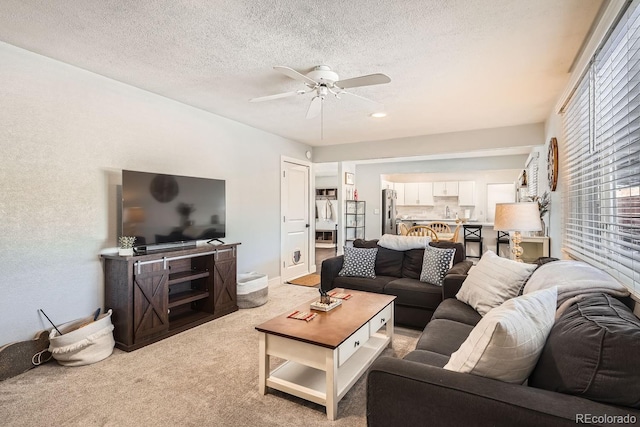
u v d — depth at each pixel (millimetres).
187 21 2008
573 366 1011
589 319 1131
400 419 1146
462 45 2283
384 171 7879
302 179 5754
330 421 1814
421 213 9711
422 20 1979
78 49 2377
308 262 5930
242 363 2484
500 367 1109
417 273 3582
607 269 1918
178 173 3545
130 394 2061
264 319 3490
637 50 1495
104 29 2107
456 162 7281
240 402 1984
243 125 4426
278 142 5117
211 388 2137
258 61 2551
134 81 2977
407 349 2693
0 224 2301
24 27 2086
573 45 2273
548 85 3014
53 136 2564
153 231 3074
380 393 1181
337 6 1845
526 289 2076
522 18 1952
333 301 2506
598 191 2127
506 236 7164
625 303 1453
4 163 2316
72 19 1991
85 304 2762
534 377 1169
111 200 2951
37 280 2482
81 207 2740
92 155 2811
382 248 3898
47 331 2521
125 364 2465
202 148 3824
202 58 2508
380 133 4965
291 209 5457
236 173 4320
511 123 4355
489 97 3332
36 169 2473
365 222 8055
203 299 3559
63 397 2025
